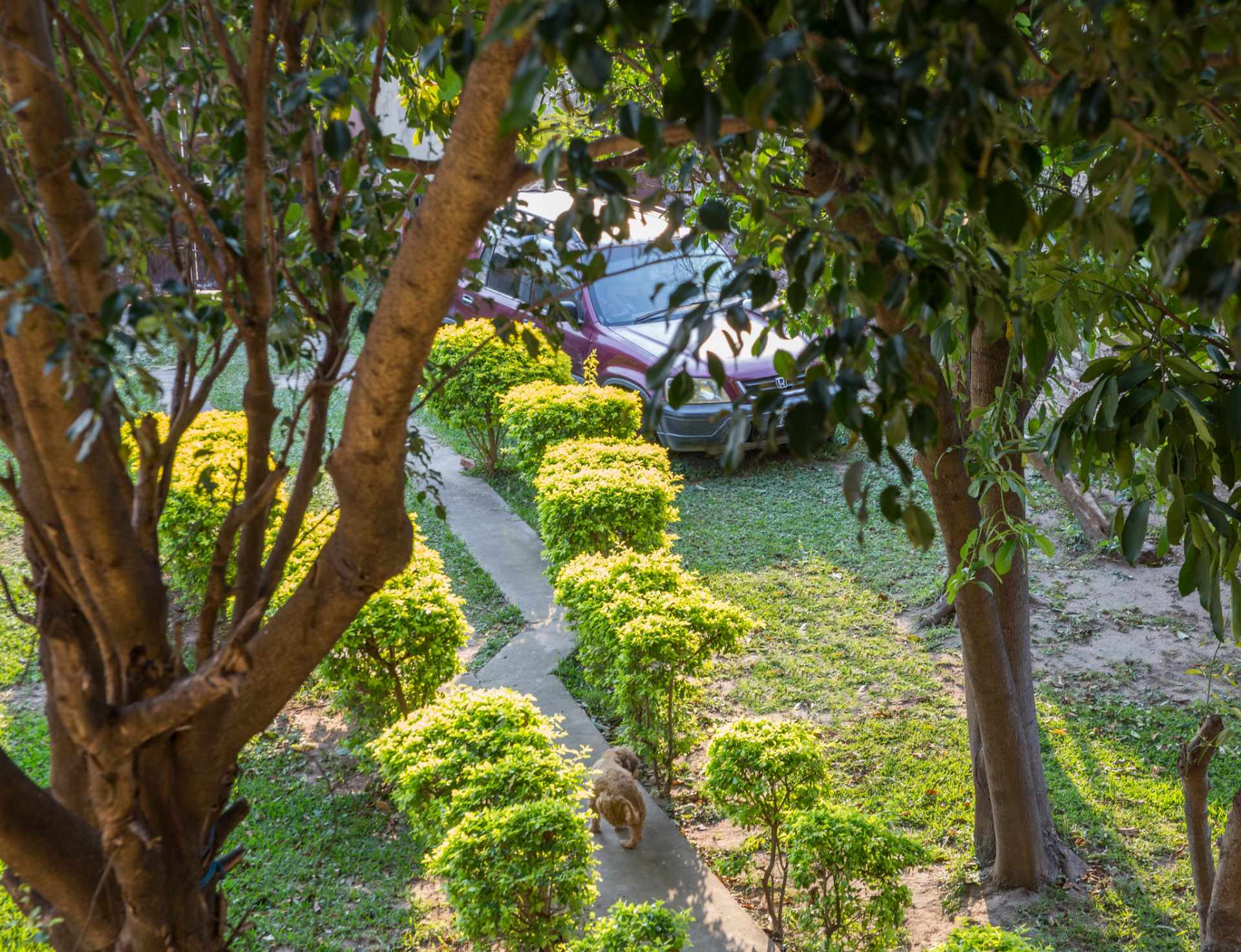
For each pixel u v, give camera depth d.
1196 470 2.73
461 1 2.95
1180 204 1.75
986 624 5.38
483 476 12.20
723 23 1.23
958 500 5.13
